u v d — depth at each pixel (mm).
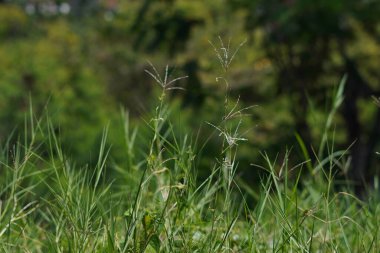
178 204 3641
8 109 16734
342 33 14258
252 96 15766
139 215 3457
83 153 11117
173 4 15133
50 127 4488
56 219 4027
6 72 17891
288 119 15586
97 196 4070
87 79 19500
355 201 4852
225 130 3533
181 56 15078
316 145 13438
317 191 4891
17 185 4016
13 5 25062
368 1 13445
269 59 15609
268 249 3910
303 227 4133
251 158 12500
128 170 5008
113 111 19750
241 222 4277
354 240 4160
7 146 4383
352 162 15758
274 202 3822
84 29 24594
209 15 15281
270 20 13844
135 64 22125
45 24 24469
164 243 3553
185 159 3965
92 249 3613
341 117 16844
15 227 4344
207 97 13461
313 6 13352
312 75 15914
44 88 18016
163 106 3941
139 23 15367
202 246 3561
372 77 17125
